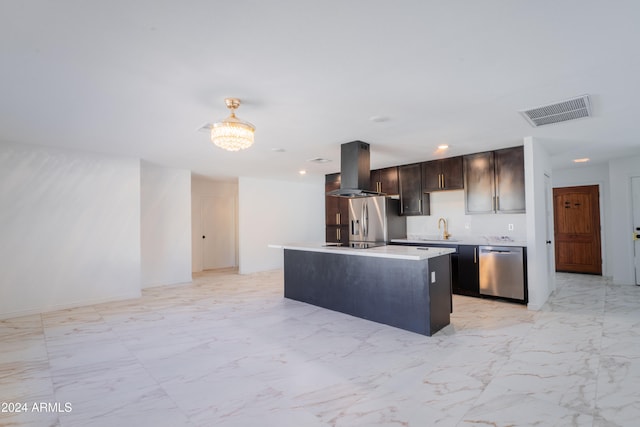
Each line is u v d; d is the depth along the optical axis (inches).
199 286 235.0
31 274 166.9
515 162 181.3
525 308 165.9
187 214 252.4
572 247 268.4
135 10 62.9
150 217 235.1
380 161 222.2
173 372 100.2
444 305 137.6
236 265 338.6
